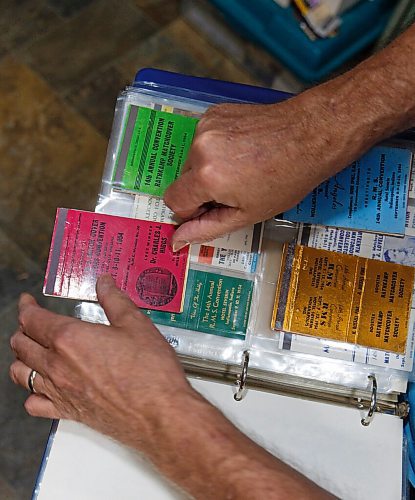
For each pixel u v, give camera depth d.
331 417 0.57
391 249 0.62
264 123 0.52
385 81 0.51
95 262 0.60
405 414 0.57
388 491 0.55
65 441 0.54
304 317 0.59
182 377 0.47
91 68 1.18
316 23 1.04
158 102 0.66
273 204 0.53
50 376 0.49
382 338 0.59
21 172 1.12
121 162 0.63
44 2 1.20
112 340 0.48
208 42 1.21
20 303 0.54
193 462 0.43
